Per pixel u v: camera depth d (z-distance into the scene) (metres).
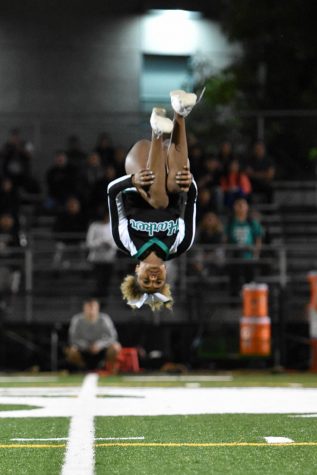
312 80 39.94
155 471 8.07
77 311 29.70
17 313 29.70
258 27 40.06
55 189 33.34
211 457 8.89
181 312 29.30
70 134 39.62
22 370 28.81
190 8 42.78
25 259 30.08
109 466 8.34
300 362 28.86
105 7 42.22
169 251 11.77
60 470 8.06
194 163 32.62
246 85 40.09
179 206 11.92
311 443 9.87
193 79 41.59
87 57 42.00
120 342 29.06
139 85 42.34
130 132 39.84
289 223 33.69
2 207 31.00
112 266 28.89
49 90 41.66
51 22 41.81
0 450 9.40
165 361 28.47
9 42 41.47
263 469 8.16
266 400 16.02
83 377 24.78
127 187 11.67
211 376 25.36
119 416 13.05
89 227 31.08
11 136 36.06
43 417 12.96
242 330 27.38
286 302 28.70
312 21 39.34
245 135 37.56
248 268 29.03
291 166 37.28
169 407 14.62
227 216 32.03
